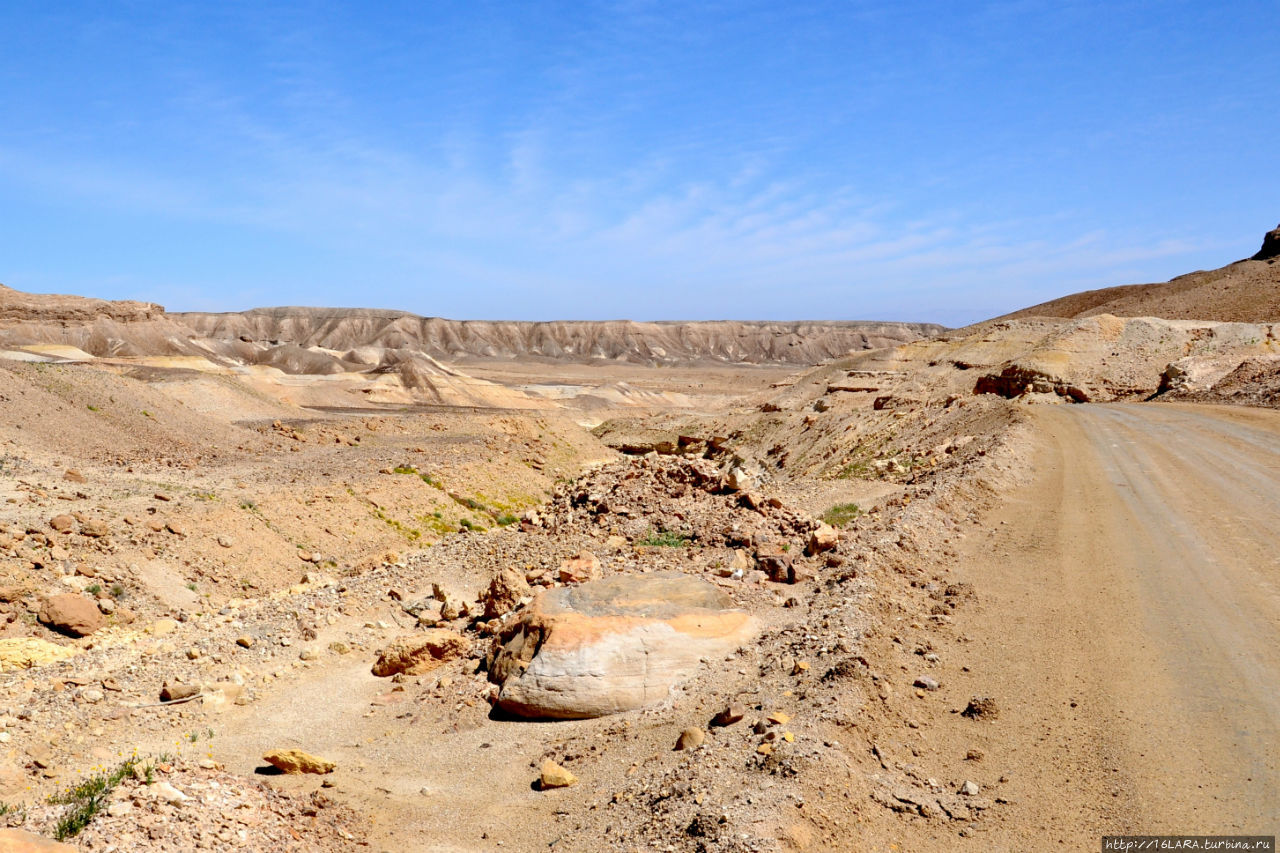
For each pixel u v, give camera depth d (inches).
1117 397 1732.3
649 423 3026.6
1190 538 541.3
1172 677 340.8
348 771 350.9
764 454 2084.2
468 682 428.5
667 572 496.1
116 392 1487.5
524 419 2096.5
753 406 2908.5
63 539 733.3
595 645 391.2
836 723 302.2
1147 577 469.1
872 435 1576.0
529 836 286.4
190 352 5088.6
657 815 271.0
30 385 1333.7
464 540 681.6
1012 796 270.8
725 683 370.6
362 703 429.7
